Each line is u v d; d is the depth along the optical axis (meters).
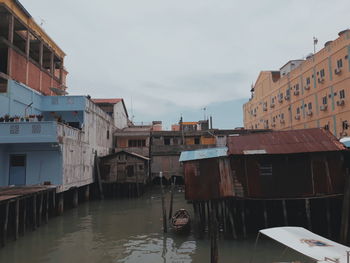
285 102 39.91
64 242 14.17
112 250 13.05
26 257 12.03
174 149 39.56
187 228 15.70
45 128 18.70
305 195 15.02
